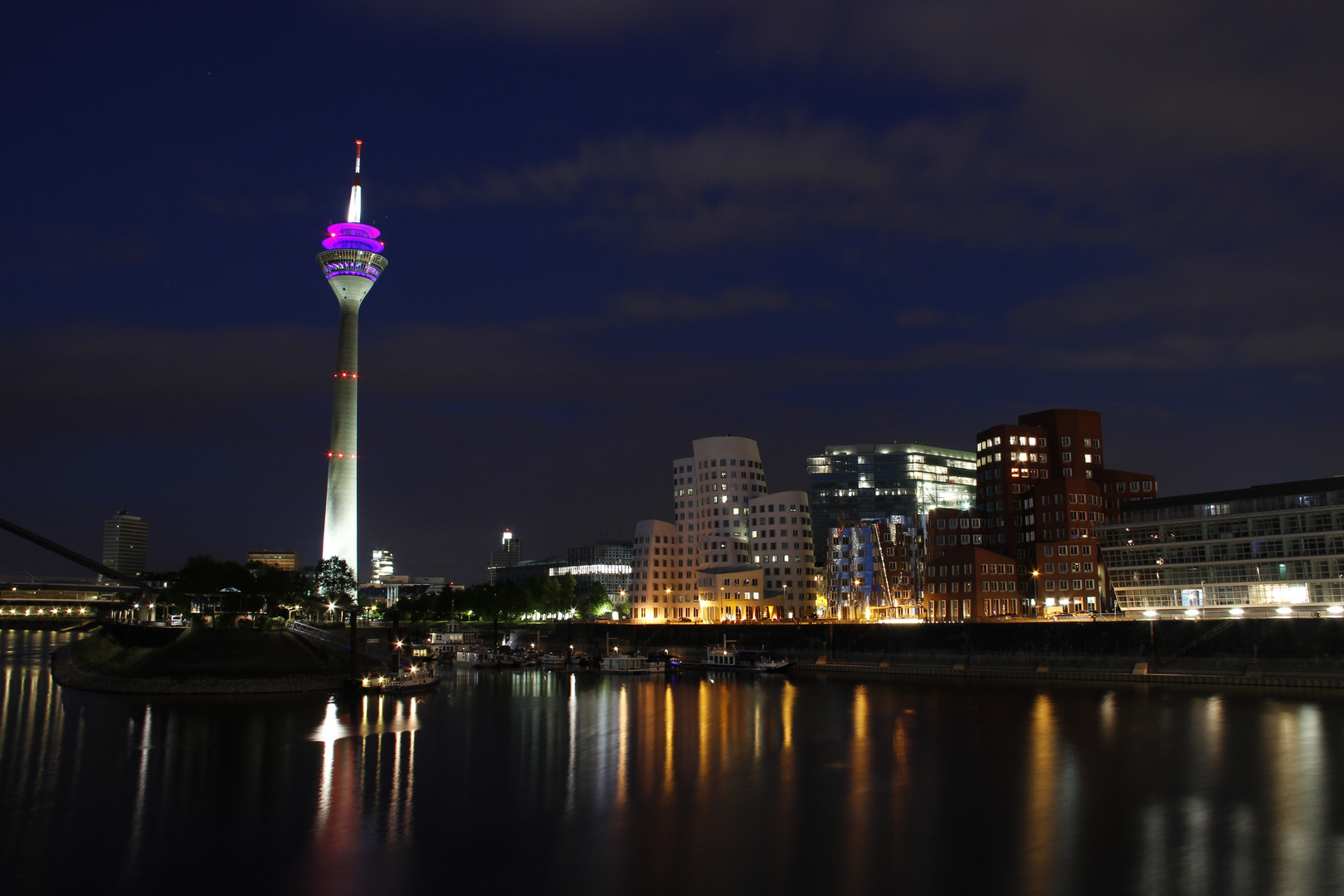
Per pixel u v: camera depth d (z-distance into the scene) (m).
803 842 72.88
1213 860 67.12
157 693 167.00
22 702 155.38
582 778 95.12
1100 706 134.62
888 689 167.62
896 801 84.56
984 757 102.06
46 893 64.94
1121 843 71.25
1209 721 118.19
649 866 68.00
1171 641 159.75
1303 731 110.06
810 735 118.00
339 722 133.75
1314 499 181.25
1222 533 193.75
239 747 113.25
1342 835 72.38
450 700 159.25
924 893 62.16
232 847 73.62
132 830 78.06
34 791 91.12
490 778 95.56
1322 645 143.50
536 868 68.06
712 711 141.88
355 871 68.00
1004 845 71.31
